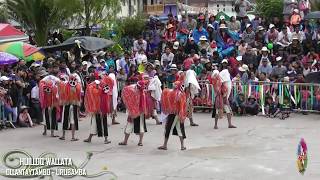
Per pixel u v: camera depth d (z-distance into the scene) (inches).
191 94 641.0
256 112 728.3
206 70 767.1
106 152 515.8
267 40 890.1
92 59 861.2
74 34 1155.9
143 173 430.0
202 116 736.3
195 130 627.5
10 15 1176.2
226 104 634.2
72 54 874.1
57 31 1141.1
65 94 575.5
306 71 767.1
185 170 436.8
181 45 916.6
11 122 671.8
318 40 857.5
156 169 442.9
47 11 1095.6
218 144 544.7
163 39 956.0
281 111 708.7
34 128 670.5
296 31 887.1
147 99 541.6
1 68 756.0
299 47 839.1
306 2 1015.6
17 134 625.0
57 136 606.5
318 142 542.0
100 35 1078.4
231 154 494.9
